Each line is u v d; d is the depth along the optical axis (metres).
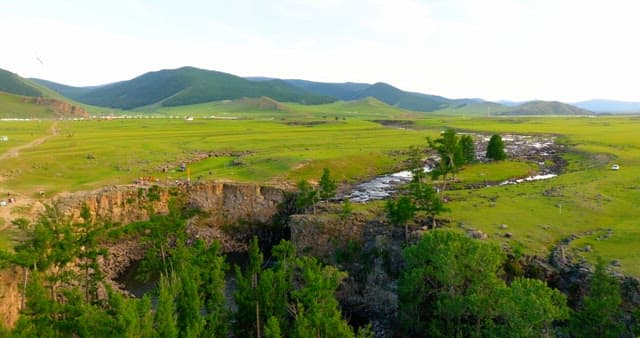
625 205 90.38
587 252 68.19
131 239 102.00
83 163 138.38
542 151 188.12
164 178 125.75
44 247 63.16
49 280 62.81
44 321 48.84
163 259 79.50
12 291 63.12
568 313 49.47
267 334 48.62
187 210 113.94
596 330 49.00
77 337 53.69
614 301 48.31
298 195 113.00
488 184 129.38
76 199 101.62
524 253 68.50
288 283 61.47
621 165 133.12
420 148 185.50
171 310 51.31
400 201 80.12
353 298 81.19
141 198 111.19
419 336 64.81
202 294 61.84
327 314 51.38
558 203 92.69
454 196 105.19
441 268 57.03
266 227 113.06
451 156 102.50
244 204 115.38
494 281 53.84
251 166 139.50
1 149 153.75
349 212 91.69
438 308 58.41
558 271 65.12
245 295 59.91
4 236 77.38
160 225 82.81
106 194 106.25
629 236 72.38
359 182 137.88
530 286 48.38
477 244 57.06
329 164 144.25
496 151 158.50
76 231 74.31
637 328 50.78
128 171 133.00
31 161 132.62
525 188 109.56
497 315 55.12
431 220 85.12
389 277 78.88
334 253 89.50
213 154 164.62
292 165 138.25
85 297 67.56
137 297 80.81
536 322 46.19
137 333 45.44
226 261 100.44
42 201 98.62
